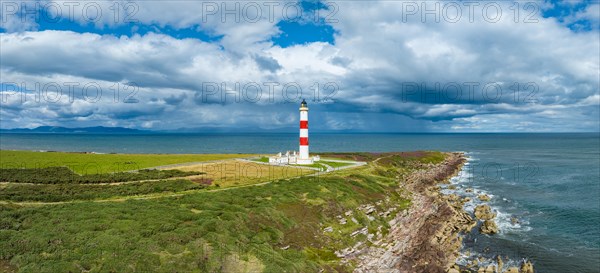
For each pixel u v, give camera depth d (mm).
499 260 48562
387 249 49062
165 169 90375
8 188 61344
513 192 92562
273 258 37719
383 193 76562
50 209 46531
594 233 60125
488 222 61938
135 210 47594
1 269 30984
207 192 62500
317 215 55938
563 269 47000
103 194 59812
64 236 36688
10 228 39219
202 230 40562
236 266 35188
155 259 33656
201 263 34188
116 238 36781
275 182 72750
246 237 42406
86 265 31875
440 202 72188
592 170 131125
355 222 56250
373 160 123375
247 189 65000
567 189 95625
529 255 51125
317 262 41406
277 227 48531
